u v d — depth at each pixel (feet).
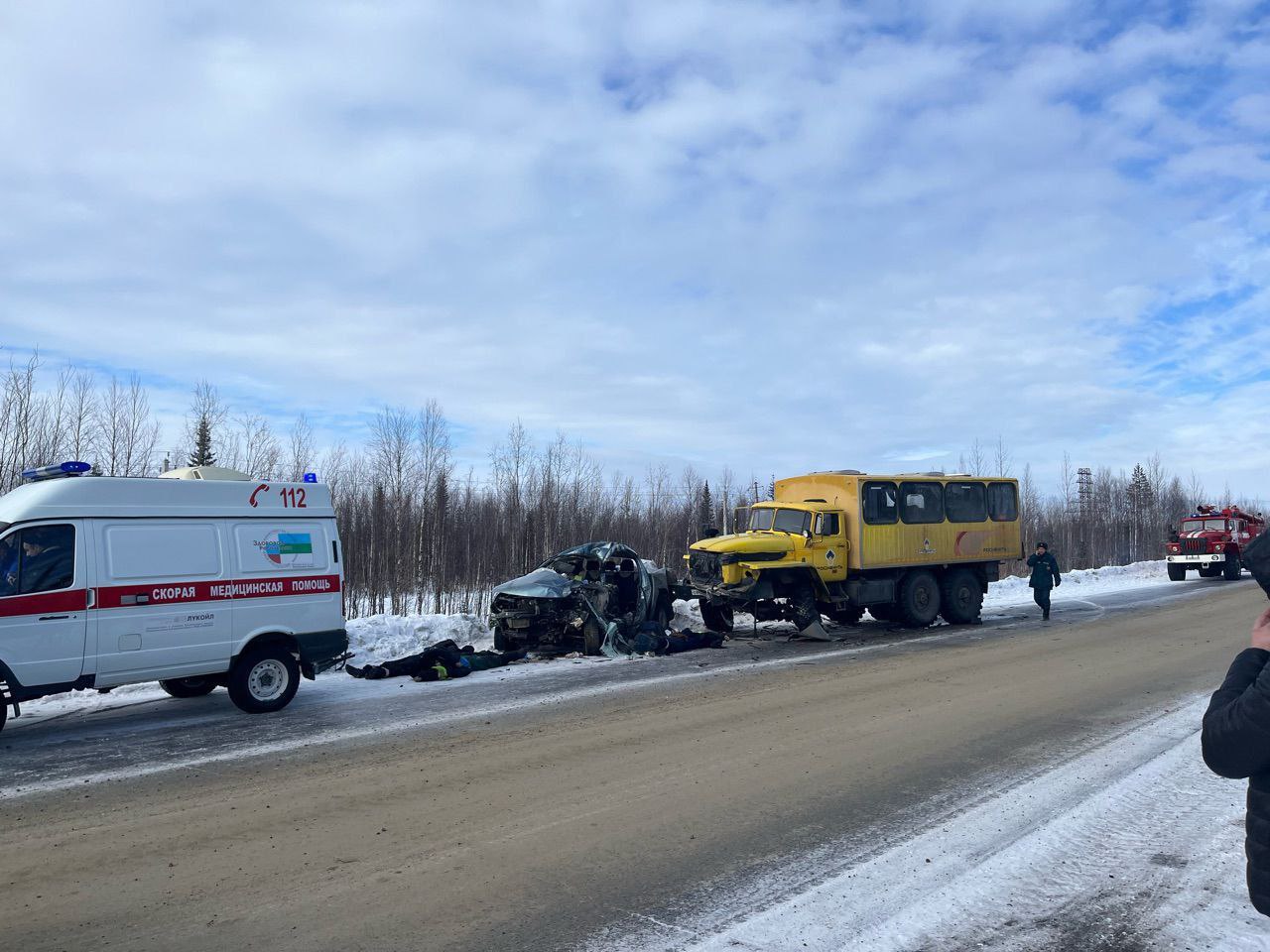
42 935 13.56
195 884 15.53
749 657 43.88
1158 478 177.68
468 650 42.42
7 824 18.97
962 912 13.96
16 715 28.22
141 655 28.86
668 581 51.57
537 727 28.32
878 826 18.22
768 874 15.72
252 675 31.17
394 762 24.02
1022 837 17.34
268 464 87.35
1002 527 59.06
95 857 16.92
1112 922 13.48
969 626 56.29
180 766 23.77
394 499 90.17
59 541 27.76
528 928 13.61
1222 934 12.96
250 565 31.60
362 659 42.37
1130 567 112.78
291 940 13.29
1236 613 59.93
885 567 53.31
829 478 53.88
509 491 100.53
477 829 18.33
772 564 49.62
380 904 14.57
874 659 42.16
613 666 41.37
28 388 59.21
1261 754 7.38
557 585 45.91
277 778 22.40
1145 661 39.32
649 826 18.40
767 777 21.97
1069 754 23.72
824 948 12.84
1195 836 17.11
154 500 29.91
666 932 13.43
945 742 25.38
